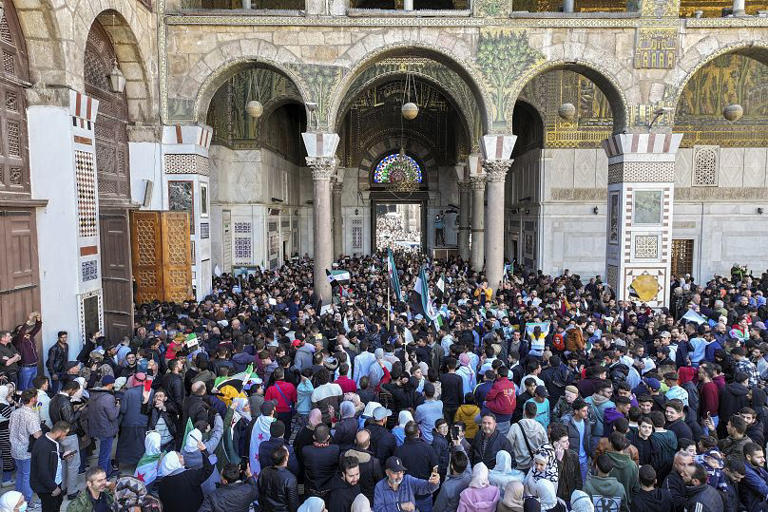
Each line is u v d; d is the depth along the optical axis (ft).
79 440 23.06
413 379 23.81
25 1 30.42
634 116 48.70
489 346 27.94
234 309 41.01
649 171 49.21
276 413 23.84
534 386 21.91
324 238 51.26
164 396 21.83
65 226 33.06
